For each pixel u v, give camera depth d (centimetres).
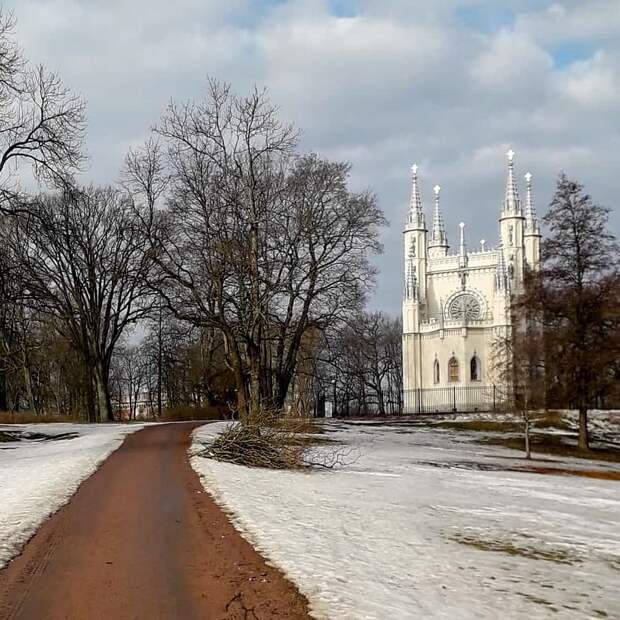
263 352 4634
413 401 8219
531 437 4494
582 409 4122
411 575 1070
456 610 909
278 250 4116
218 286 3700
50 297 4950
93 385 5775
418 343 8712
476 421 5059
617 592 1076
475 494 2050
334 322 4275
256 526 1354
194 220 3838
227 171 3791
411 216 9006
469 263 8819
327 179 4244
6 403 6869
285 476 2181
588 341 4038
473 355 8325
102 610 876
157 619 843
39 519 1415
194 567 1069
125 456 2531
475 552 1282
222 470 2150
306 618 845
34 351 6338
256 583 986
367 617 850
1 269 4084
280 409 2644
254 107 3809
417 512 1650
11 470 2333
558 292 4097
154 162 3881
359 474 2364
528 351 4153
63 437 3850
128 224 5119
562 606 980
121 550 1173
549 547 1380
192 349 6256
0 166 3400
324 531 1352
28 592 952
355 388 9388
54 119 3497
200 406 5812
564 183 4159
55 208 5081
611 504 2017
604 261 4094
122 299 5462
